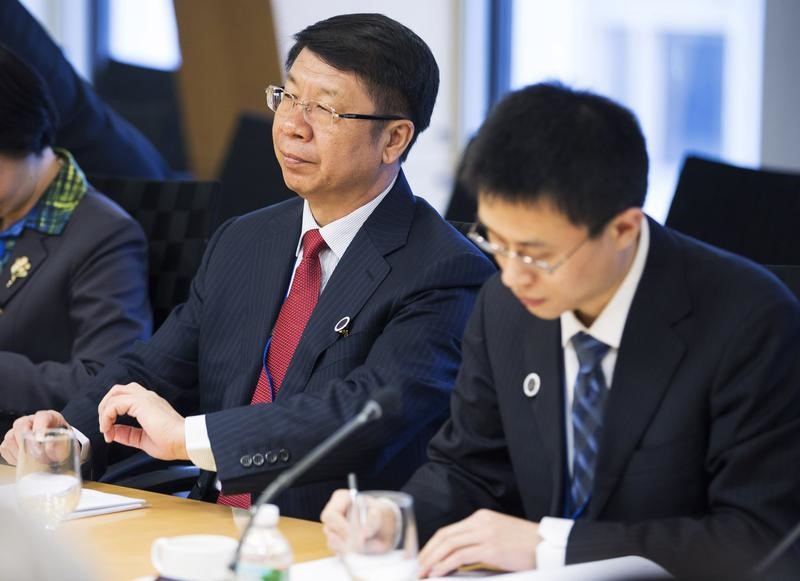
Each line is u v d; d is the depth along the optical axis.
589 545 2.20
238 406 3.15
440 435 2.64
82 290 3.90
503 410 2.52
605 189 2.12
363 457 2.89
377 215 3.19
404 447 3.06
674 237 2.46
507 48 7.49
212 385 3.24
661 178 7.08
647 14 7.06
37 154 3.94
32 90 3.88
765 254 3.90
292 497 3.02
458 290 3.09
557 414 2.42
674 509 2.32
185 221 4.12
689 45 6.96
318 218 3.23
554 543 2.21
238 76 7.54
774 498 2.21
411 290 3.06
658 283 2.37
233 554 2.03
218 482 3.19
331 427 2.84
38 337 3.92
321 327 3.09
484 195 2.15
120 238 3.97
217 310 3.29
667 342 2.33
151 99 8.24
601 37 7.21
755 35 6.72
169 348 3.37
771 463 2.24
